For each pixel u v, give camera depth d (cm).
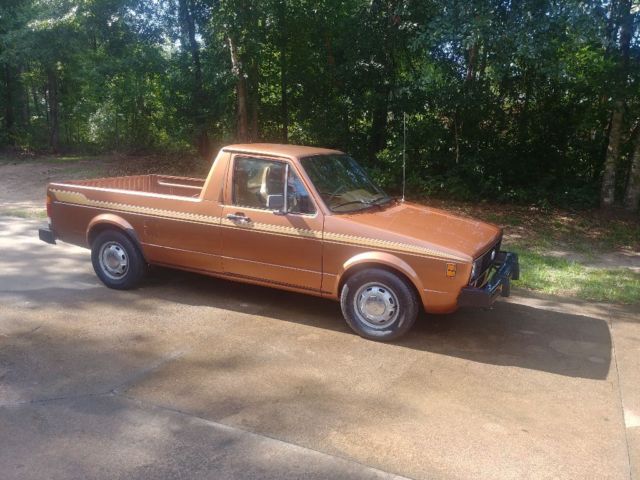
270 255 562
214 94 1596
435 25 981
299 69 1483
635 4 866
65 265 755
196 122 1675
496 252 576
